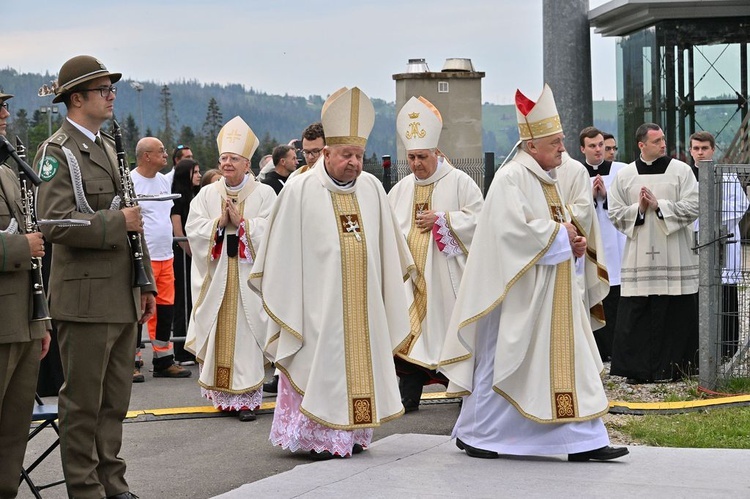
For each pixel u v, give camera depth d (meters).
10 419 6.74
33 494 7.71
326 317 8.62
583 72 17.45
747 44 20.53
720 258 11.07
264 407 10.97
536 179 8.53
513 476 7.71
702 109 20.84
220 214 11.02
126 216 7.04
